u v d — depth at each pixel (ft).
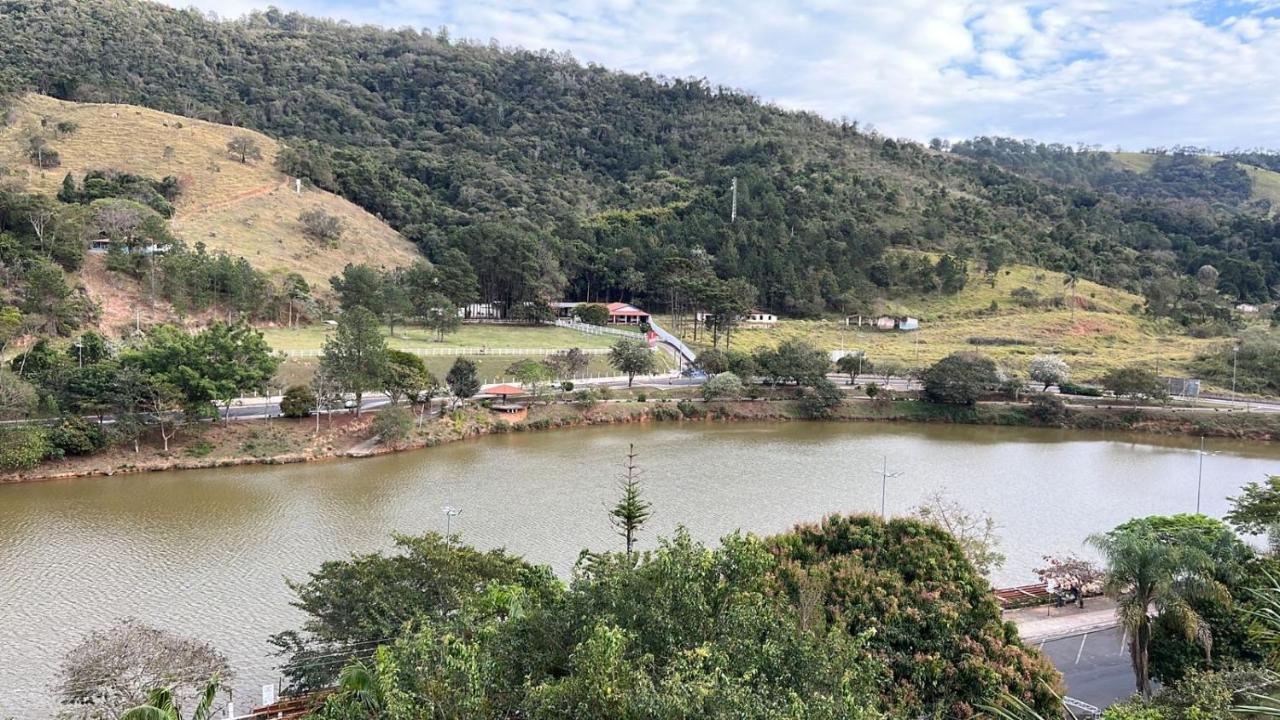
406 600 113.39
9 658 132.57
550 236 644.27
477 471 264.52
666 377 426.92
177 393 259.60
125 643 106.63
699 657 70.28
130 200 459.73
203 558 179.01
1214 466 304.71
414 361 327.47
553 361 396.37
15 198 392.47
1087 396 414.00
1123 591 132.36
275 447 273.95
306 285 484.33
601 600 85.56
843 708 68.23
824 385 394.93
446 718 68.80
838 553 124.67
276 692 121.19
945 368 394.52
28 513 207.41
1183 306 627.87
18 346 309.42
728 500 236.43
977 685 100.58
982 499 249.14
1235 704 91.97
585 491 241.96
